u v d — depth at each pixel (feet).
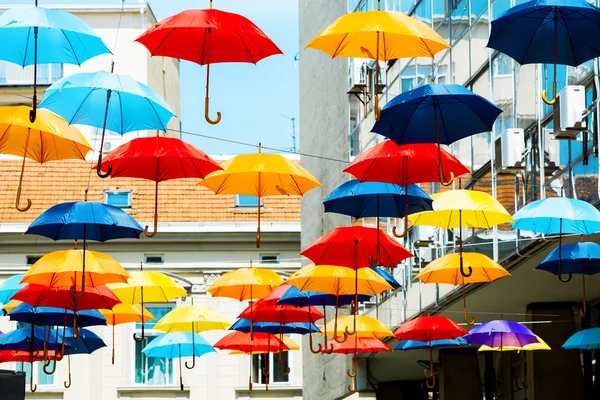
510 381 95.30
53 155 52.85
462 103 45.39
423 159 49.65
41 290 58.75
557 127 57.21
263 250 135.74
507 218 54.65
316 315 67.67
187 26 45.37
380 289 60.13
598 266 56.49
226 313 135.44
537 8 43.37
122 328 134.72
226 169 54.24
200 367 134.41
